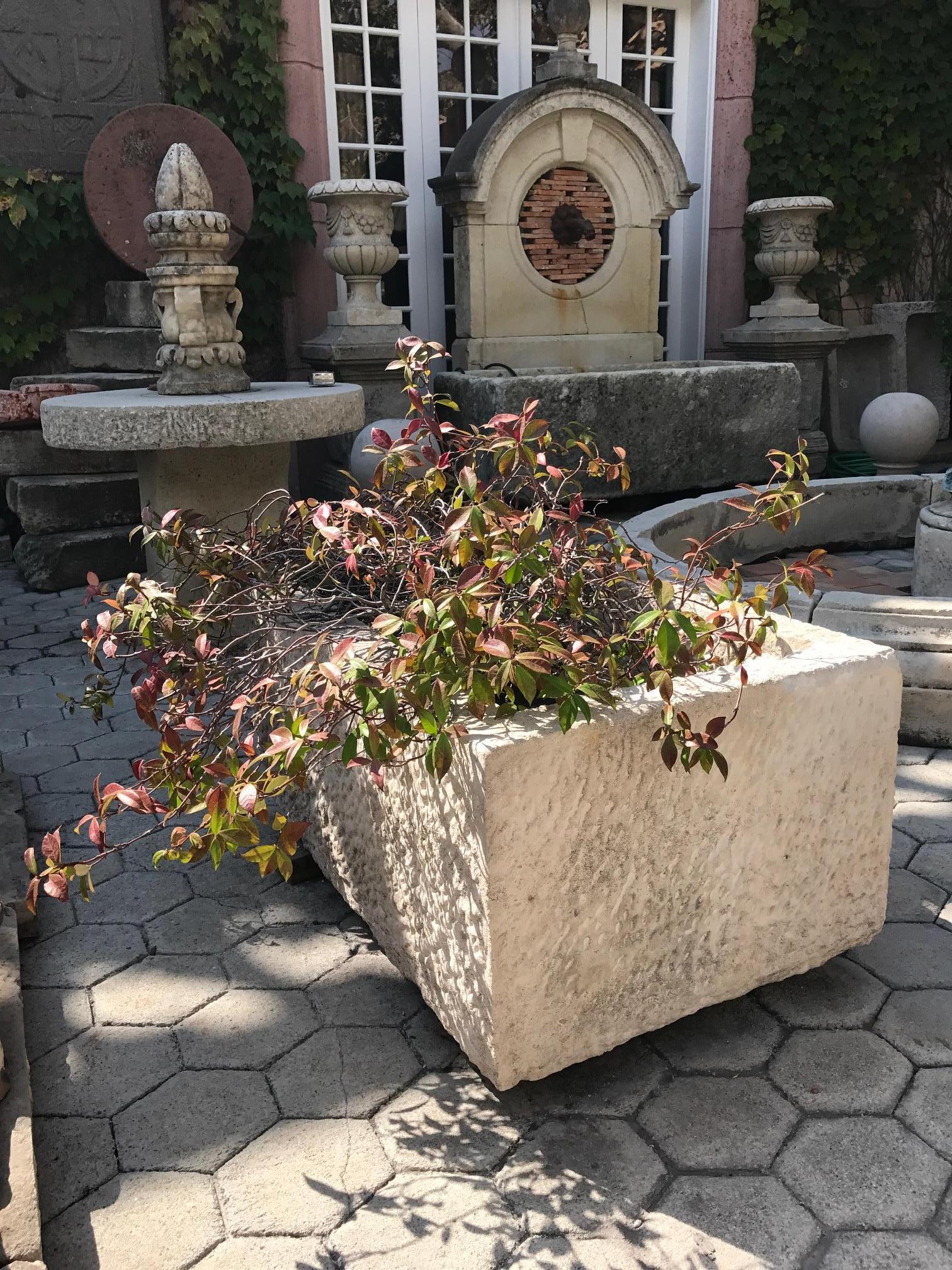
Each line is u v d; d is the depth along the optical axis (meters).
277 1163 1.75
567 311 6.83
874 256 8.23
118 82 5.97
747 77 7.47
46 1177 1.72
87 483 5.47
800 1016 2.09
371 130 6.88
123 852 2.77
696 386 6.10
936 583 4.06
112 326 6.18
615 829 1.77
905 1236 1.59
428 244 7.23
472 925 1.74
